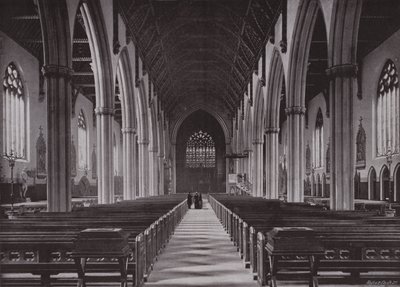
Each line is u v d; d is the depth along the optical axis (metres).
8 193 24.62
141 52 31.19
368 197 29.41
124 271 6.62
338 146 16.19
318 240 6.49
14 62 26.00
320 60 29.52
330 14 16.39
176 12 30.19
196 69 44.28
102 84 22.09
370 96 29.08
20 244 7.46
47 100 15.95
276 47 25.56
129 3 25.23
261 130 36.25
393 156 25.92
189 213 31.62
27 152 27.94
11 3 21.39
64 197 16.02
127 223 10.40
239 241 12.83
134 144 28.92
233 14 30.80
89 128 42.06
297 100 22.42
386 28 25.64
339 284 8.11
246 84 40.56
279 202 21.75
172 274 9.82
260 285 8.43
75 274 9.51
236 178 46.59
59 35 15.85
